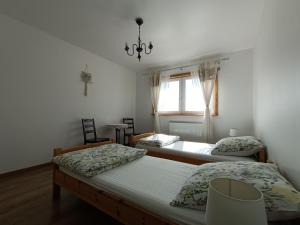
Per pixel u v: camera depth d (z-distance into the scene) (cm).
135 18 242
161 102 443
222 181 81
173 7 217
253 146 206
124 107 459
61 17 247
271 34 172
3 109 243
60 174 175
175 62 406
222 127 358
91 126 362
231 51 342
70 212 160
